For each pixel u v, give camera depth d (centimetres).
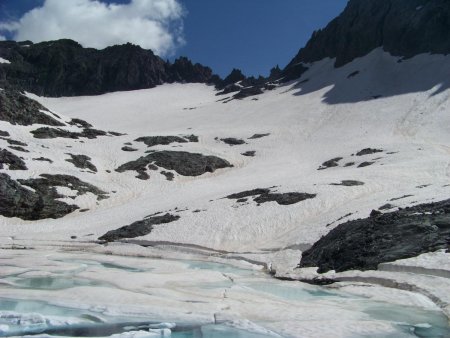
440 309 2045
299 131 11969
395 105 12038
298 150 10388
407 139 9506
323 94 15162
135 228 5425
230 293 2458
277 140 11400
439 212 3406
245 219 5166
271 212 5250
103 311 1984
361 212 4331
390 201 4531
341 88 15025
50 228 6219
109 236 5359
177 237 4934
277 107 15250
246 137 11869
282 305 2170
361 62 16525
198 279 2977
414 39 15312
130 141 10975
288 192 5834
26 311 2020
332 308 2116
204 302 2198
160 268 3544
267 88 19088
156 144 10825
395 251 2956
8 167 7619
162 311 1984
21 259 3753
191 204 6341
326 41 19838
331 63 18538
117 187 8256
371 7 18062
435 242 2888
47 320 1822
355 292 2470
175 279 2920
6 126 9419
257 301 2266
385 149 8631
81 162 8856
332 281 2917
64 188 7588
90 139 10806
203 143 11412
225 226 5050
